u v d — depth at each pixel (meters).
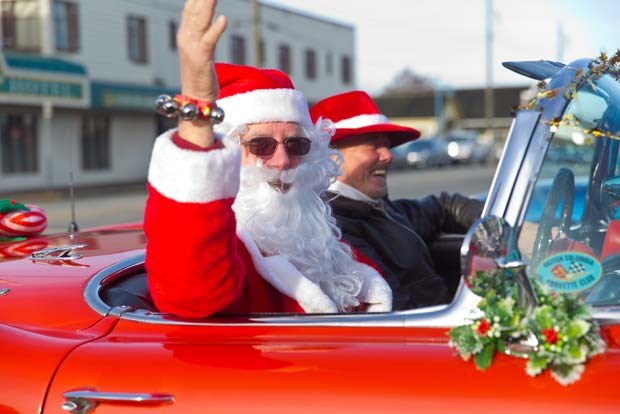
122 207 18.23
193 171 1.82
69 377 1.76
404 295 3.02
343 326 1.83
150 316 1.96
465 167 35.66
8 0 25.05
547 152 1.76
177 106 1.81
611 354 1.64
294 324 1.86
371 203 3.28
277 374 1.69
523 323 1.61
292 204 2.44
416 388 1.62
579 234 1.85
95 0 26.45
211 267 1.89
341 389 1.64
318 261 2.39
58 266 2.37
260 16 33.19
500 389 1.59
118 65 27.47
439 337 1.76
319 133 2.61
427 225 3.57
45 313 2.03
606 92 1.95
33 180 25.02
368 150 3.32
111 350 1.81
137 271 2.44
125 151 28.36
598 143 1.89
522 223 1.71
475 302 1.75
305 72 36.28
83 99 25.73
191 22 1.79
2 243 2.85
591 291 1.75
